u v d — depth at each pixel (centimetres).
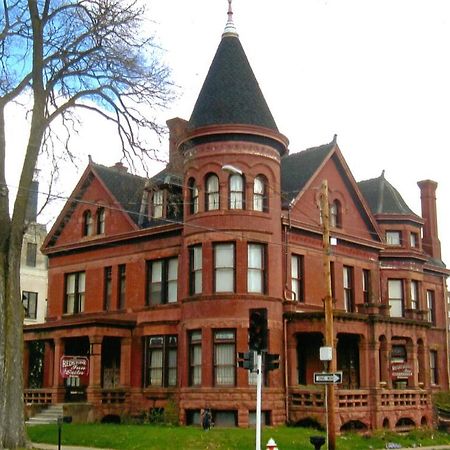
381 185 5209
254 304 3506
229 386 3447
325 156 4212
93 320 3906
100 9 2655
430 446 3394
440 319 5338
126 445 2809
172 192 4112
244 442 2845
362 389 3666
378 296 4512
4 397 2383
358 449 3086
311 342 3884
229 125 3578
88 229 4556
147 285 4094
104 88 2712
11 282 2459
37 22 2595
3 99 2530
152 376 3934
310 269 3972
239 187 3606
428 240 5584
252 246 3594
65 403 3900
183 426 3441
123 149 2767
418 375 4166
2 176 2511
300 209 3953
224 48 3834
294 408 3519
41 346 4841
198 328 3547
